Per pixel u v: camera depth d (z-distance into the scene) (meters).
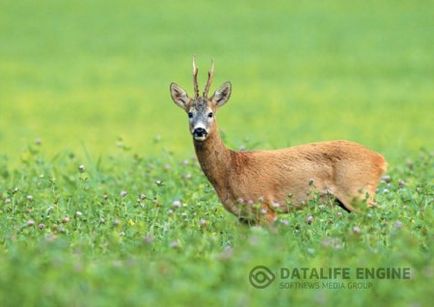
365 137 53.53
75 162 33.78
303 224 21.53
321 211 22.73
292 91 73.25
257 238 18.59
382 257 18.88
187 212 24.05
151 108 68.25
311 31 98.62
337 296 17.03
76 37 97.81
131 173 31.67
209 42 94.69
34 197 26.77
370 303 16.70
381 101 68.56
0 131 59.22
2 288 16.53
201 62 85.81
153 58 87.94
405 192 25.17
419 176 29.55
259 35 97.50
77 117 64.88
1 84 77.75
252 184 23.75
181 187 28.47
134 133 58.12
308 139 52.66
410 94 71.19
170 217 23.73
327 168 23.95
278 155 24.08
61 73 82.19
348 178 23.89
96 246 20.34
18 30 101.06
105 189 28.80
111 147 51.81
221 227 22.02
